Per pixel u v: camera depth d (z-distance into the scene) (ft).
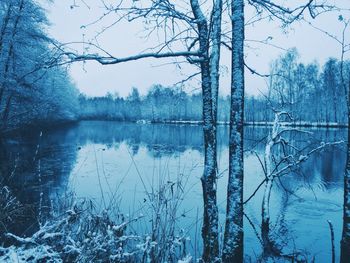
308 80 96.99
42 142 76.69
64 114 165.37
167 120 210.38
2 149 56.29
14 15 53.47
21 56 54.54
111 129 157.58
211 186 15.23
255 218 26.91
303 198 33.32
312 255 20.22
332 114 154.10
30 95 63.16
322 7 12.33
